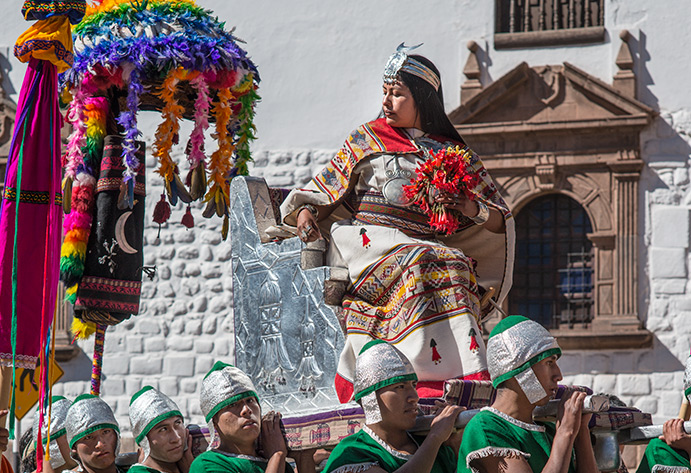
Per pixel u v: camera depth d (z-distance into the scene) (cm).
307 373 1114
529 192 2748
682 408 1131
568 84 2741
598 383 2641
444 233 1151
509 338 884
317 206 1154
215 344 2805
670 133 2697
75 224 1223
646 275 2669
